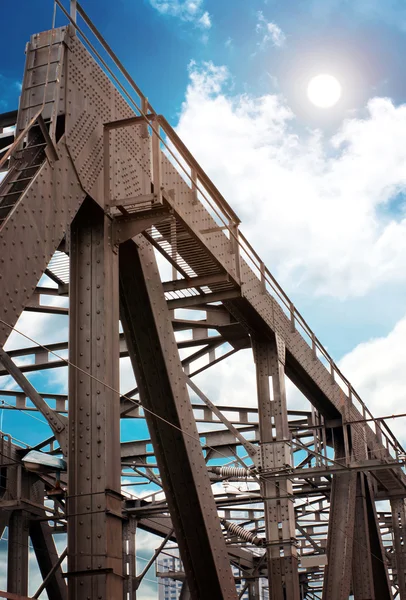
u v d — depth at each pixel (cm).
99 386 1432
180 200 1872
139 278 1733
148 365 1781
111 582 1326
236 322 2481
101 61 1459
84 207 1520
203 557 1838
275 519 2378
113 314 1503
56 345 2661
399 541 3966
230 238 2105
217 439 3061
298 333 2711
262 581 6412
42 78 1495
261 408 2430
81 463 1395
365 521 3425
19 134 1435
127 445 3070
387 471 3606
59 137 1467
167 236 1797
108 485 1373
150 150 1800
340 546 3006
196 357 2719
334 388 3031
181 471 1814
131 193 1656
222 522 3206
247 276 2262
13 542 2439
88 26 1509
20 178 1354
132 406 2906
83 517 1357
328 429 3259
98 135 1555
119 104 1672
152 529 3500
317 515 4125
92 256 1519
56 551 2678
